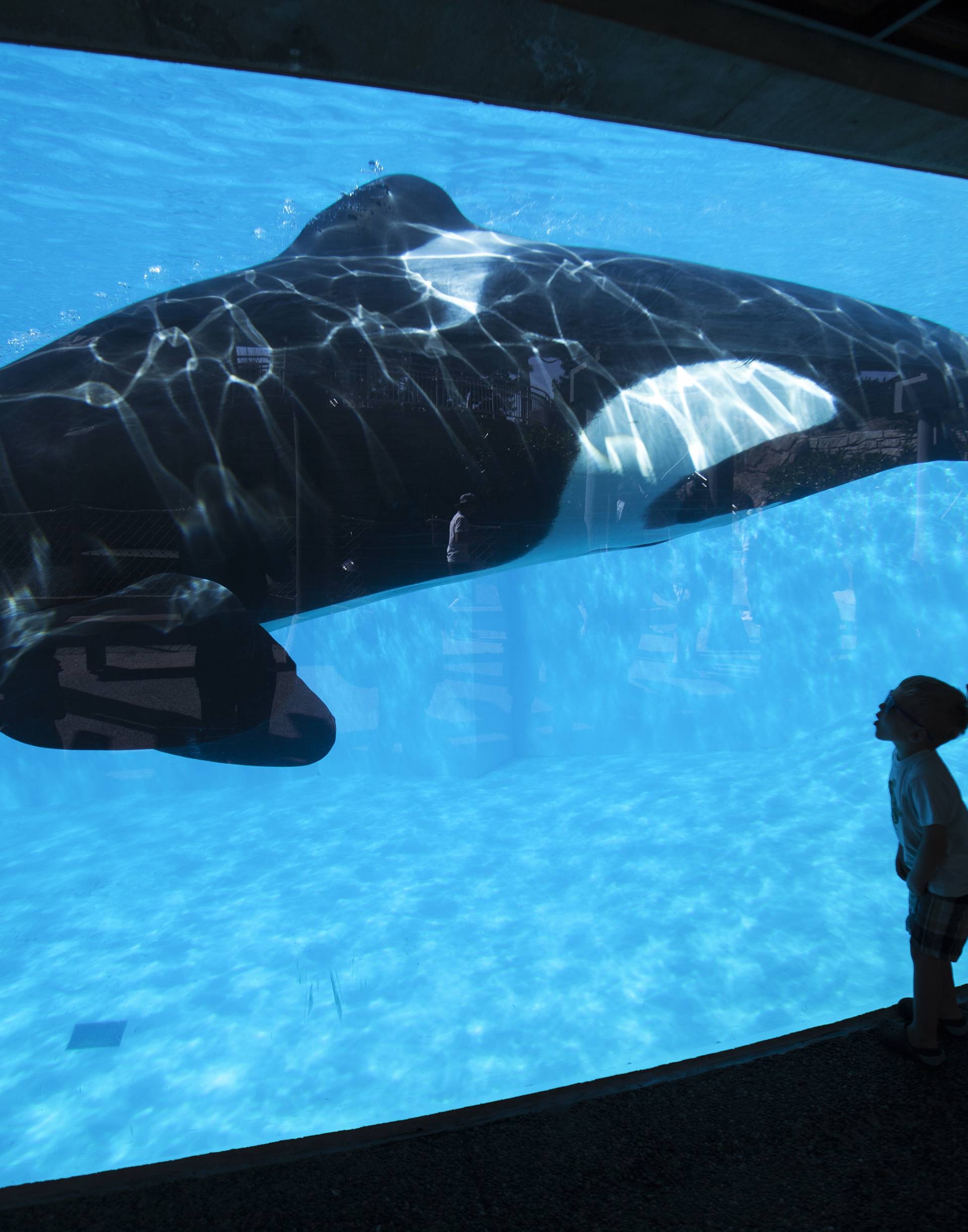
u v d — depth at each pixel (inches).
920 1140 62.9
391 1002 135.0
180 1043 126.3
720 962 142.9
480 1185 58.5
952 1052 75.1
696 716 315.9
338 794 252.2
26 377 182.7
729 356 212.2
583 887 177.8
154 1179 59.4
